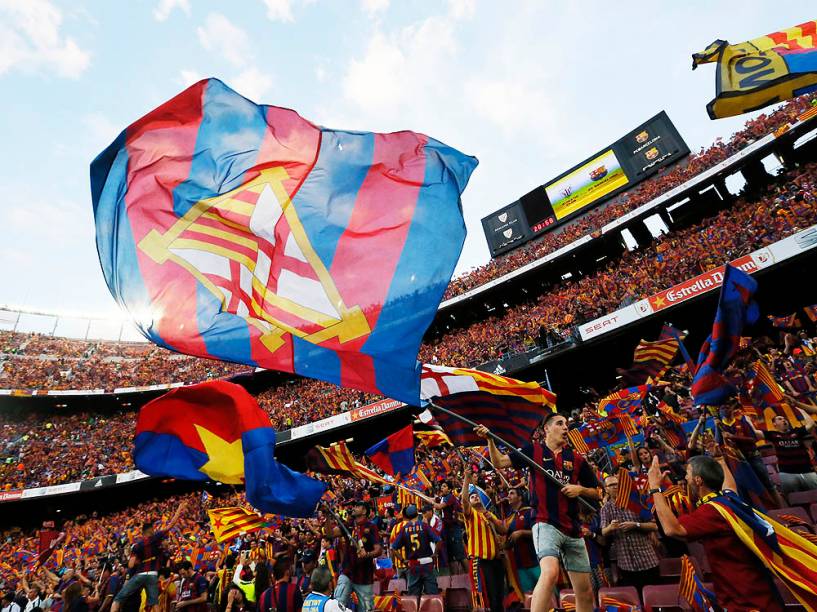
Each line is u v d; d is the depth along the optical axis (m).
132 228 4.15
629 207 27.31
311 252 4.04
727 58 4.10
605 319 20.80
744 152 22.72
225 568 9.84
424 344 35.88
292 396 34.72
